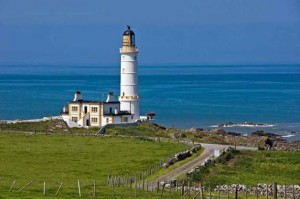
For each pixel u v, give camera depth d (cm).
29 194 17438
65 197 17250
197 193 18188
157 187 19562
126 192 18612
